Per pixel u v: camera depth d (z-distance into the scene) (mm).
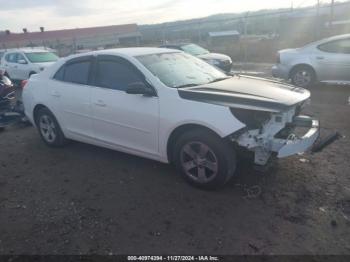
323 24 24344
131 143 4453
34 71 13328
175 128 3920
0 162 5211
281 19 29531
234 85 4246
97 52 4895
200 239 3117
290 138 3729
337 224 3244
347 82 9461
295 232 3150
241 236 3131
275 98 3729
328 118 6742
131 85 4051
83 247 3088
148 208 3662
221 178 3764
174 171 4523
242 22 21312
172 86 4086
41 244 3160
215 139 3682
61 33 43000
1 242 3219
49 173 4703
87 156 5246
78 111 4953
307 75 9914
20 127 7180
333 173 4258
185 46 15203
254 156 3766
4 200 4008
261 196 3781
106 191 4090
